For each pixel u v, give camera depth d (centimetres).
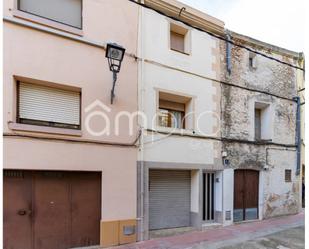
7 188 495
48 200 531
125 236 598
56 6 572
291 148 996
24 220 506
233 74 850
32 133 503
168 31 718
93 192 579
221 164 792
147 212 638
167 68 706
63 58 552
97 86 589
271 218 906
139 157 636
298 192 1012
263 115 955
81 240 558
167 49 712
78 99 584
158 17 702
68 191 554
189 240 628
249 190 877
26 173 512
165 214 718
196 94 755
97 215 579
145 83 664
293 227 771
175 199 739
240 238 648
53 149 524
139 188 630
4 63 488
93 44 588
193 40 766
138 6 667
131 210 613
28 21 515
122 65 627
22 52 506
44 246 520
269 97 938
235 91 848
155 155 665
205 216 784
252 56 924
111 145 596
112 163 595
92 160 568
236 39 870
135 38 656
